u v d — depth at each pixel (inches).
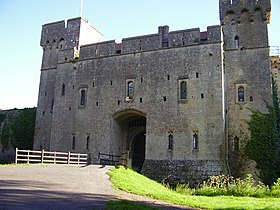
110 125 1250.0
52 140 1358.3
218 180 919.0
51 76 1525.6
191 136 1088.8
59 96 1400.1
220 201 557.3
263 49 1213.7
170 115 1142.3
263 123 1136.2
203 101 1099.3
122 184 645.3
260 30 1237.7
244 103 1181.1
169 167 1087.0
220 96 1077.1
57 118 1376.7
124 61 1284.4
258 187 836.6
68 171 754.8
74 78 1384.1
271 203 533.6
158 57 1219.9
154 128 1157.7
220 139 1043.3
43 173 680.4
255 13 1257.4
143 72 1233.4
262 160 1103.6
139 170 1285.7
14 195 394.9
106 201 422.9
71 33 1489.9
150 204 462.9
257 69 1201.4
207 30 1157.7
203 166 1036.5
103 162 1176.2
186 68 1156.5
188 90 1134.4
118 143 1298.0
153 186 778.2
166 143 1122.7
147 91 1205.7
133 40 1290.6
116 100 1261.1
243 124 1162.0
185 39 1188.5
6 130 1752.0
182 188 955.3
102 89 1302.9
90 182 617.3
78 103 1344.7
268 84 1173.7
